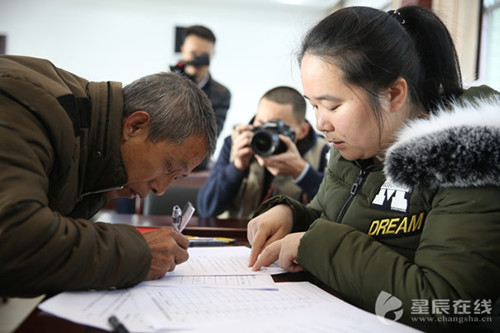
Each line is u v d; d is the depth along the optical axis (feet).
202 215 5.94
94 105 2.69
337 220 2.89
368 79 2.40
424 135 2.31
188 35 10.98
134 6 18.01
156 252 2.40
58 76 2.57
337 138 2.60
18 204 1.85
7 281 1.87
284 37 18.65
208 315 1.86
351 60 2.39
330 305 2.06
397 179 2.35
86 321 1.72
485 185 2.13
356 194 2.82
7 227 1.81
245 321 1.81
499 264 1.97
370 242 2.30
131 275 2.17
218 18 18.44
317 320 1.84
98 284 2.06
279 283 2.47
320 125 2.60
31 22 17.61
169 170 2.81
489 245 2.00
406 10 2.78
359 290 2.18
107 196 3.16
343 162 3.12
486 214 2.06
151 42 18.17
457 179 2.15
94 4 17.83
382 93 2.45
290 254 2.58
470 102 2.49
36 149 2.10
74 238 2.01
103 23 17.93
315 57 2.49
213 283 2.39
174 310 1.90
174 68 10.37
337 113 2.50
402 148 2.35
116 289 2.18
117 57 18.08
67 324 1.77
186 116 2.69
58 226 1.97
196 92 2.85
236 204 6.03
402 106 2.56
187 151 2.75
